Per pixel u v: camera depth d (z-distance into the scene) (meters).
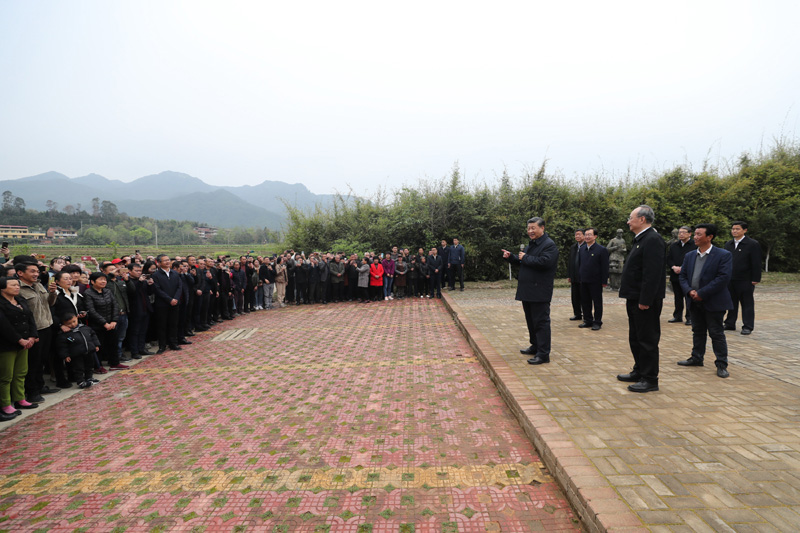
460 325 8.32
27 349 4.84
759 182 16.53
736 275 6.64
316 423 4.11
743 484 2.49
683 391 4.12
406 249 14.02
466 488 2.88
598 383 4.40
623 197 16.36
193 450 3.66
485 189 16.70
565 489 2.71
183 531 2.56
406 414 4.21
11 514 2.83
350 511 2.68
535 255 5.21
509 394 4.20
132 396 5.26
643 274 4.04
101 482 3.21
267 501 2.84
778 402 3.79
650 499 2.35
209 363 6.70
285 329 9.27
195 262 9.09
